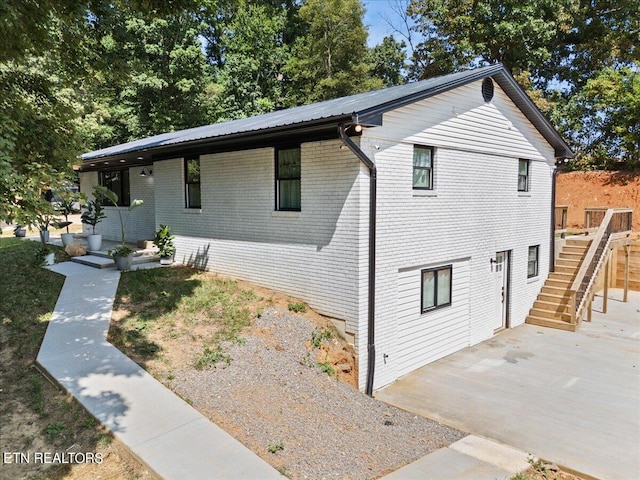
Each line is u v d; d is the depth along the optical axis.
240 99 30.41
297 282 9.52
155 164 13.52
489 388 8.52
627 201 20.53
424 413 7.45
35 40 7.08
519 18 22.61
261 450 5.12
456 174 10.34
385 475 5.14
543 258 14.18
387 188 8.62
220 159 11.27
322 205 8.84
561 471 5.78
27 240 16.55
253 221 10.52
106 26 9.34
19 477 4.48
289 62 33.12
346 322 8.52
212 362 7.09
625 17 23.48
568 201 22.27
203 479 4.43
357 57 32.62
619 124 21.62
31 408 5.57
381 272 8.62
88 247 14.58
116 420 5.34
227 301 9.56
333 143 8.52
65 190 7.12
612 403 7.84
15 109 6.66
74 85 10.53
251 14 32.41
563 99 24.39
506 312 12.73
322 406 6.64
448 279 10.41
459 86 10.01
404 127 8.87
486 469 5.46
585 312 14.20
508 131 12.07
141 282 10.77
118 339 7.57
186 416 5.52
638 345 11.13
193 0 7.96
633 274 17.66
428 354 9.89
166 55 24.97
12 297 9.14
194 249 12.40
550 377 9.05
